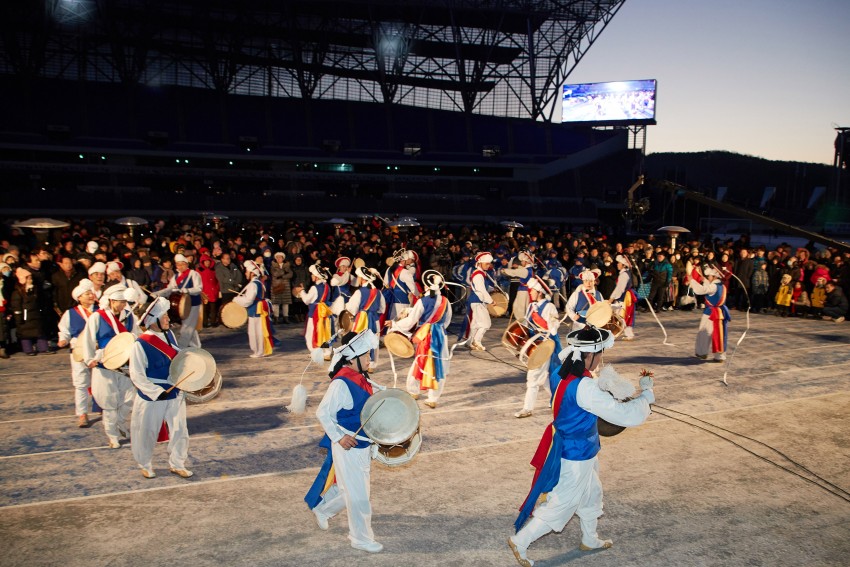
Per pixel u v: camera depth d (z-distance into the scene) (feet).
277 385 34.81
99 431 27.43
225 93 200.44
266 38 200.64
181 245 59.77
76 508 20.24
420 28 201.57
